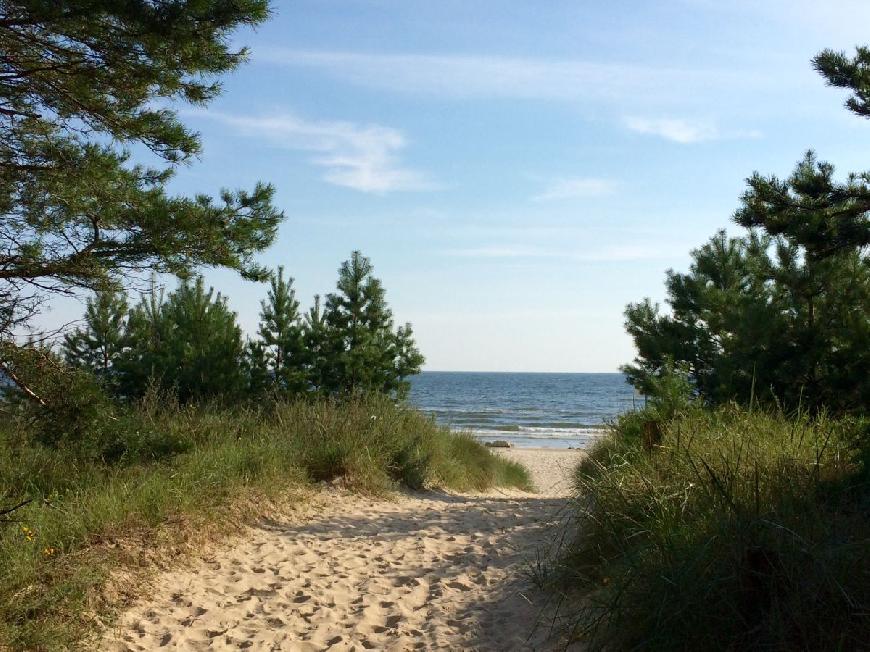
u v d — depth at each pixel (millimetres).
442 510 10164
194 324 14633
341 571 6668
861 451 5477
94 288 7758
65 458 7930
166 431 9906
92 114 7754
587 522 5891
